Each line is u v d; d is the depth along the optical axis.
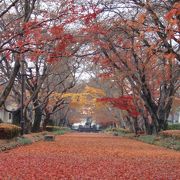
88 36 25.06
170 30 14.53
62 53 19.38
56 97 48.56
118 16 24.03
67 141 34.53
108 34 25.84
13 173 12.40
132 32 26.27
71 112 88.88
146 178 11.77
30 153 20.27
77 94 53.50
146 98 35.16
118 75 34.94
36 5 25.67
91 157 18.36
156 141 31.55
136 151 23.05
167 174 12.68
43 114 50.09
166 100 35.88
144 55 31.48
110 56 32.03
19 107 37.75
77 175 12.20
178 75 31.39
